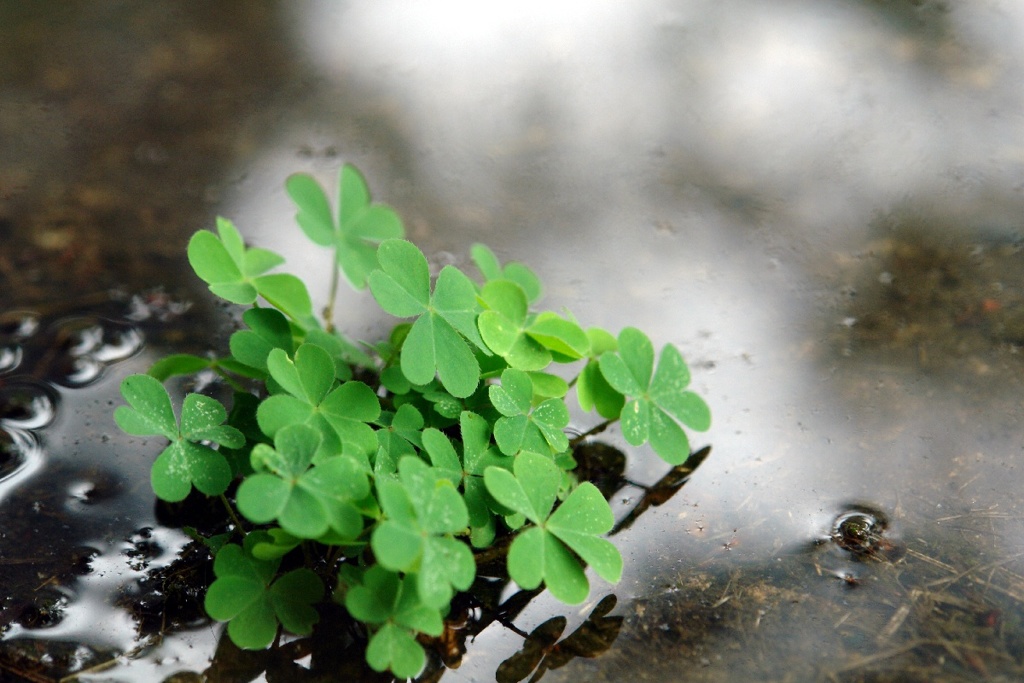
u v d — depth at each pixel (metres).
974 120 0.73
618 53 0.76
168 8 0.78
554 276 0.68
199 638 0.61
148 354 0.66
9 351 0.66
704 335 0.67
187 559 0.63
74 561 0.62
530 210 0.70
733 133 0.73
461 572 0.60
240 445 0.62
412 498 0.60
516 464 0.62
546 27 0.77
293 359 0.64
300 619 0.61
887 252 0.69
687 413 0.64
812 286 0.68
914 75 0.74
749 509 0.64
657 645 0.61
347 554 0.62
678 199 0.71
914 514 0.63
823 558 0.63
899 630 0.61
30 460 0.64
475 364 0.63
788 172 0.71
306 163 0.72
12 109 0.73
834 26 0.76
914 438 0.65
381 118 0.73
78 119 0.73
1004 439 0.65
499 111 0.73
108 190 0.70
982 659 0.61
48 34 0.76
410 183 0.71
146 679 0.61
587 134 0.73
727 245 0.69
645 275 0.69
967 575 0.62
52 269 0.68
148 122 0.73
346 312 0.68
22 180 0.70
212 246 0.64
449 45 0.76
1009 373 0.66
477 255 0.66
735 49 0.76
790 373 0.66
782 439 0.65
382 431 0.62
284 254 0.69
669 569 0.63
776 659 0.61
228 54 0.75
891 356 0.66
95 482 0.64
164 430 0.62
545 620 0.62
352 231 0.67
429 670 0.61
